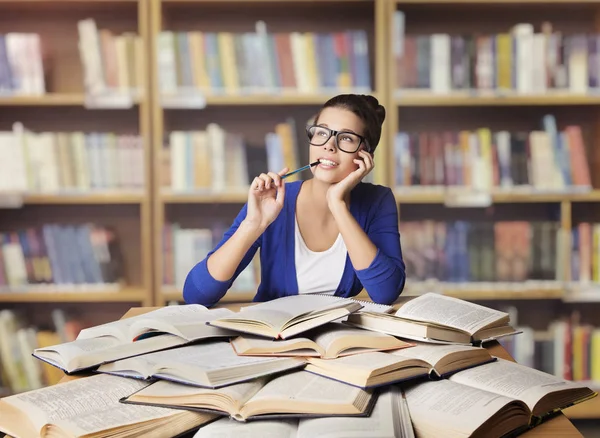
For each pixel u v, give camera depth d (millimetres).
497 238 2812
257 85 2795
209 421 806
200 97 2756
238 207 3111
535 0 2822
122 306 3139
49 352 1021
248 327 997
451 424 753
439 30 3049
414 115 3074
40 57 2787
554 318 3113
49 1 2887
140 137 2803
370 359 886
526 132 3062
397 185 2777
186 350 963
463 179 2793
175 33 2773
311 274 1702
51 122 3076
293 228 1695
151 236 2824
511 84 2775
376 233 1714
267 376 878
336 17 3051
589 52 2764
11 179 2791
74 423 747
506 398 793
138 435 750
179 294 2812
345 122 1586
